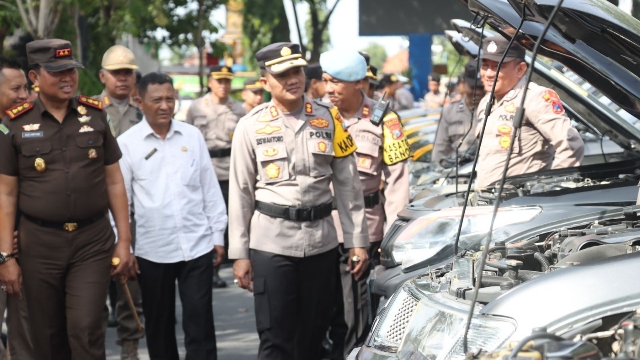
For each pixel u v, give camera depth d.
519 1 4.18
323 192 6.02
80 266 5.79
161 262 6.63
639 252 3.31
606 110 7.00
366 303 6.86
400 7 12.42
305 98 6.07
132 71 8.53
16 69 6.19
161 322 6.74
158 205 6.65
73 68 5.64
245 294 10.64
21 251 5.77
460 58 7.78
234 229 6.01
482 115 6.97
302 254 5.93
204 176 6.93
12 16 13.76
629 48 4.25
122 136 6.78
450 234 5.63
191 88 36.41
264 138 5.93
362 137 6.90
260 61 5.93
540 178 6.36
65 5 12.88
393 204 6.88
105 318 7.56
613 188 5.57
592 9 4.16
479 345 3.21
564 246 4.16
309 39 26.97
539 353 2.82
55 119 5.71
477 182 7.00
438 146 10.63
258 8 23.34
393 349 3.79
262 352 5.99
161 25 17.72
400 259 5.80
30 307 5.84
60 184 5.67
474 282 3.57
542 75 7.05
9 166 5.69
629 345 2.93
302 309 6.09
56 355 5.97
